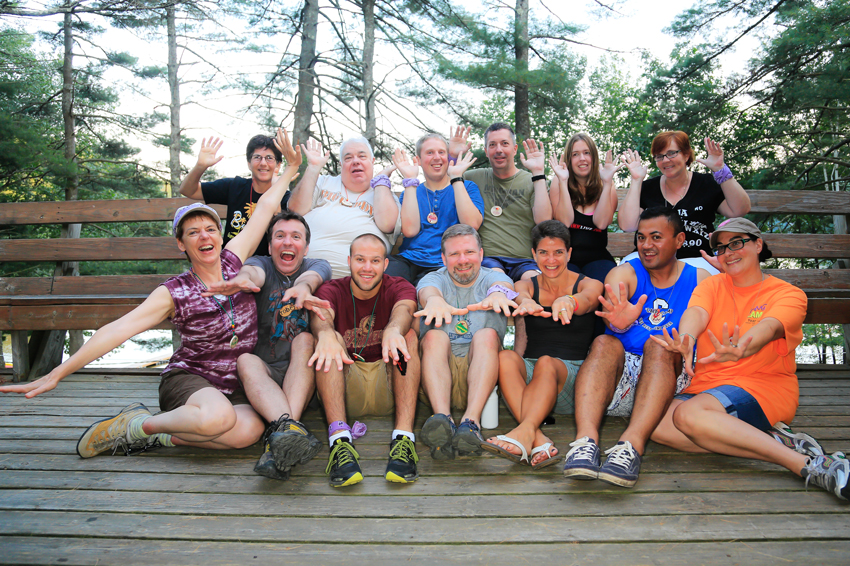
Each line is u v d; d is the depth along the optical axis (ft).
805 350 48.93
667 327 8.50
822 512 6.05
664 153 11.32
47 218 15.90
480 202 11.88
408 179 11.49
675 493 6.53
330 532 5.72
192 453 7.91
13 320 12.85
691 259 10.91
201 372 8.09
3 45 45.98
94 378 13.00
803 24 28.04
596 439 6.88
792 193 15.44
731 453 7.06
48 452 8.05
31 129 35.58
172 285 7.83
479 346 7.90
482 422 8.73
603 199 11.41
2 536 5.68
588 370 7.49
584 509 6.15
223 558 5.28
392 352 7.25
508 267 11.59
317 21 36.52
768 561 5.17
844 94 26.78
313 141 11.73
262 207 9.21
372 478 7.04
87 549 5.45
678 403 7.77
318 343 7.52
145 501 6.41
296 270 9.46
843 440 8.38
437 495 6.53
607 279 8.92
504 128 12.07
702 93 32.60
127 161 43.32
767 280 7.93
